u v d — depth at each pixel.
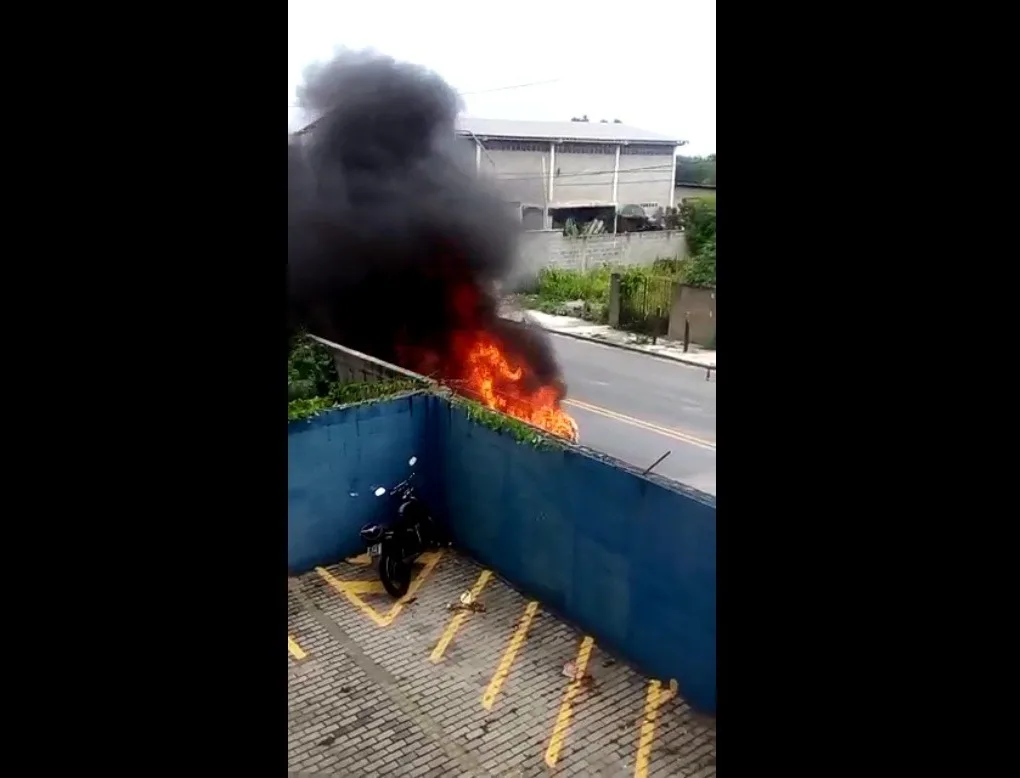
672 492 5.27
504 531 6.79
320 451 6.99
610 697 5.25
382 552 6.53
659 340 14.45
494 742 4.88
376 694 5.35
